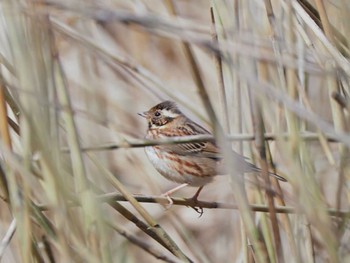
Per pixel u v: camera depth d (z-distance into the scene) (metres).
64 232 8.59
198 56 13.72
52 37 8.53
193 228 15.28
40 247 10.12
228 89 11.31
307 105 10.20
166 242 10.05
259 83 8.27
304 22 10.81
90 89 10.46
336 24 11.48
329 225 8.86
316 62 9.95
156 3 13.34
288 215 10.41
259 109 8.97
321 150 11.94
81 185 8.64
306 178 9.02
